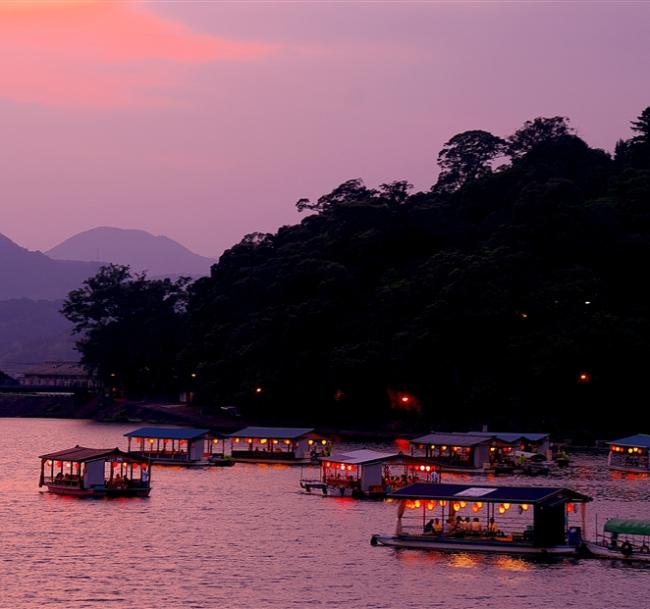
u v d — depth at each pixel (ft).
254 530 356.79
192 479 507.30
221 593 271.69
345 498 439.22
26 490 451.94
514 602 265.75
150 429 598.34
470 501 319.47
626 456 579.89
